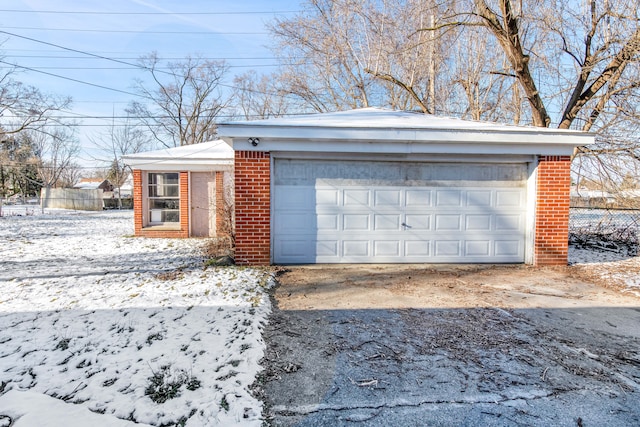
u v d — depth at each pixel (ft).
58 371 10.41
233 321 14.17
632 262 26.16
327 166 24.29
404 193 24.73
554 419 8.57
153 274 21.59
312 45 71.67
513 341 12.90
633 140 32.94
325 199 24.40
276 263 24.35
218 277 20.72
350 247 24.66
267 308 15.96
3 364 10.75
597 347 12.48
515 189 25.14
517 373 10.68
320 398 9.37
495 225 25.20
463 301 17.33
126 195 149.59
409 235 24.88
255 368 10.75
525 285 20.17
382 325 14.32
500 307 16.52
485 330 13.87
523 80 35.50
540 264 24.56
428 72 57.77
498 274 22.56
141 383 9.82
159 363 10.88
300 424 8.36
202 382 9.90
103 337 12.61
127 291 17.98
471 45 52.03
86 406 8.85
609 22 33.81
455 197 24.94
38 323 13.80
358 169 24.43
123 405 8.87
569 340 13.03
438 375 10.55
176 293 17.65
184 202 38.78
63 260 26.20
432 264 24.94
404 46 49.47
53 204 94.99
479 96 54.13
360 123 23.56
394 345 12.53
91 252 29.66
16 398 9.09
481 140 22.75
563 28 35.47
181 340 12.44
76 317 14.44
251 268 23.09
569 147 24.03
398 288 19.43
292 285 19.81
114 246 32.81
